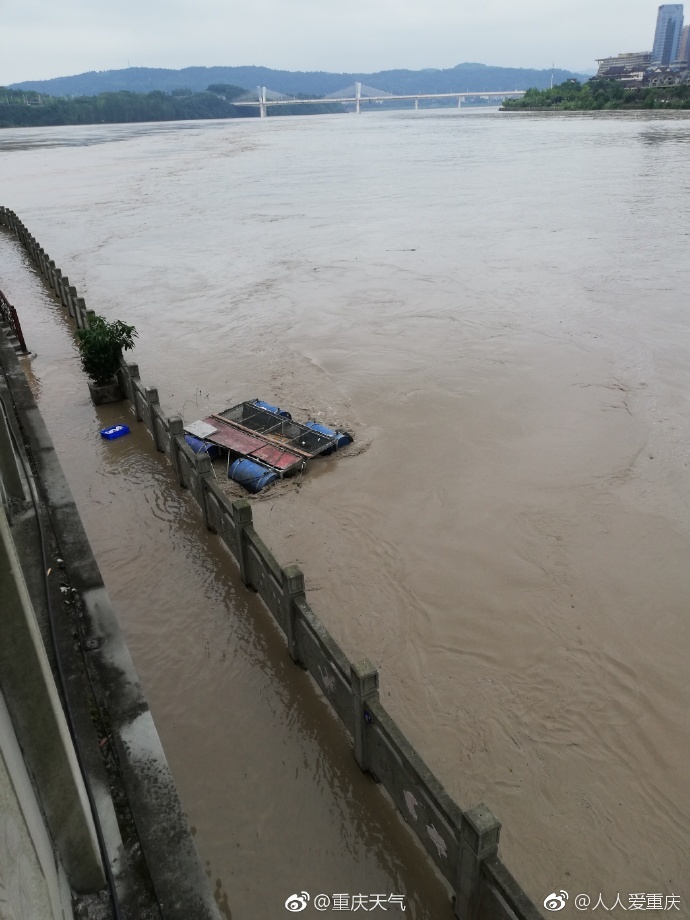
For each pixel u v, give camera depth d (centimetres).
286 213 4062
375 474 1273
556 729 772
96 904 357
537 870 630
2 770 235
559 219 3647
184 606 916
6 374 1134
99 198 4775
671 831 666
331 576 1012
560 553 1061
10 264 2881
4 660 280
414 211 4038
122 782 447
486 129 11781
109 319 2183
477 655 875
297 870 607
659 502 1184
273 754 713
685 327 2011
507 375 1705
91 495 1173
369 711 627
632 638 900
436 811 543
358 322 2130
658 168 5469
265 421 1398
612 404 1538
